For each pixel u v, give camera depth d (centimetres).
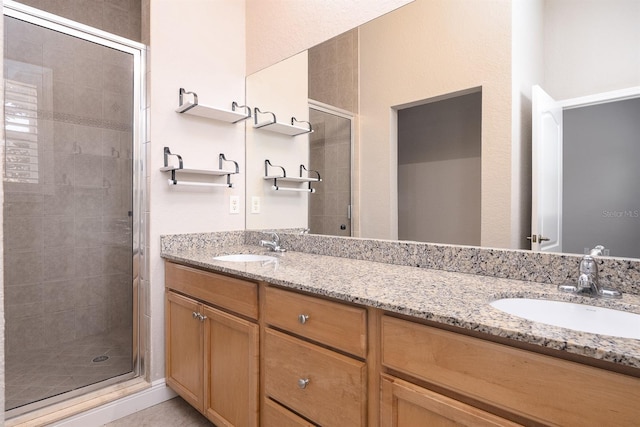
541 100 119
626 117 104
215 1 223
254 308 137
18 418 159
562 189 115
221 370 154
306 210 199
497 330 75
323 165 189
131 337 196
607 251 107
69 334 187
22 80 172
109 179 197
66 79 184
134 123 198
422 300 94
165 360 197
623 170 104
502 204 128
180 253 192
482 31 133
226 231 227
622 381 62
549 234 117
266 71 224
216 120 222
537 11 120
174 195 203
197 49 214
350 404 103
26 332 176
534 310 103
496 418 76
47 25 176
